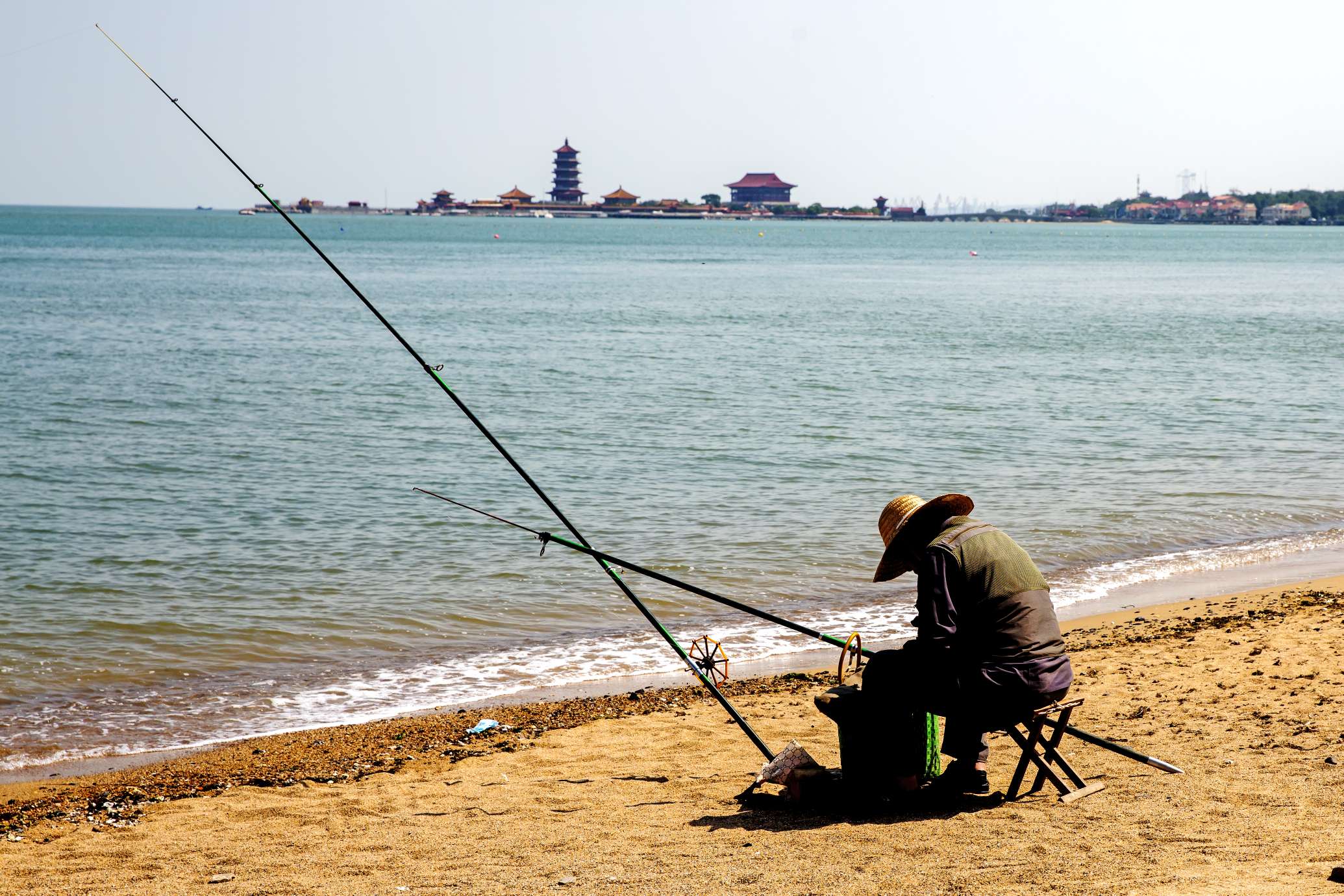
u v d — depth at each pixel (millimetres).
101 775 8758
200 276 85062
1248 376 34500
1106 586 14391
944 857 5559
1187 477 20359
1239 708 8320
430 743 9188
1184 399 29781
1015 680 5988
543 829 6793
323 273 91938
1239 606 12695
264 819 7492
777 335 47812
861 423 26234
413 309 60000
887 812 6414
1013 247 194625
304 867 6371
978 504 18406
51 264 98375
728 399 30016
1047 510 18078
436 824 7113
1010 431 25156
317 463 21891
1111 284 88688
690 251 155375
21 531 16672
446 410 28234
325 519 17594
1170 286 86062
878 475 20641
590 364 37500
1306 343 44594
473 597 13875
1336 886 4566
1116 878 5031
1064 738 7828
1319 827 5586
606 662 11711
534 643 12352
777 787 7281
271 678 11305
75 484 19797
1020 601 6051
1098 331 49938
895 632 12406
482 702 10594
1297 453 22641
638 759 8422
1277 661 9680
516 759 8578
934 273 107000
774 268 112812
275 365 36438
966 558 6055
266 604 13547
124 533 16688
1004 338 46969
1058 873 5172
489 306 62406
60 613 13164
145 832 7328
